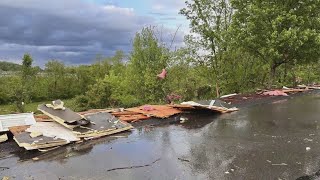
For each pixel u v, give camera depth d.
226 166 7.09
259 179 6.41
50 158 7.55
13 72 40.81
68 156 7.70
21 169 6.92
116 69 33.31
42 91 41.34
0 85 33.22
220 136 9.42
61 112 9.38
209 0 21.00
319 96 17.31
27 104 30.55
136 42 23.34
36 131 8.53
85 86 46.91
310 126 10.44
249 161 7.36
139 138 9.23
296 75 24.86
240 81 22.31
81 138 8.80
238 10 19.52
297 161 7.32
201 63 21.92
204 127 10.52
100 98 25.42
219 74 21.64
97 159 7.53
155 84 20.70
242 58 22.28
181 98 20.17
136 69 23.30
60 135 8.55
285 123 10.91
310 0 18.64
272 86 20.36
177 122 11.25
